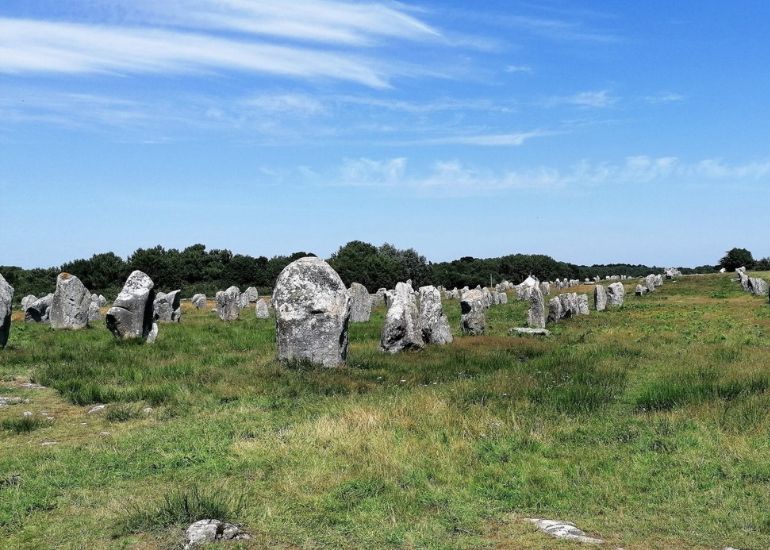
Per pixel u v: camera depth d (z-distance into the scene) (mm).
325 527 6945
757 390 12883
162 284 78875
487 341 22906
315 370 16094
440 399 12508
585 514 7348
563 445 9852
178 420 11648
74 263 76438
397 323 20156
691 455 9148
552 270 111812
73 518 7266
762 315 33469
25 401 13352
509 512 7410
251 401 12977
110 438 10445
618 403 12734
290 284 17422
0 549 6504
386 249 100000
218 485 8047
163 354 19453
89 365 17125
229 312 35938
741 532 6773
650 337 24797
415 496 7777
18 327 29656
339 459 8992
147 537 6695
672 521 7086
